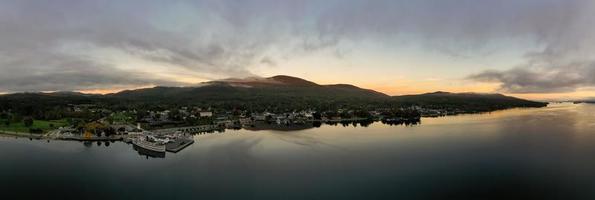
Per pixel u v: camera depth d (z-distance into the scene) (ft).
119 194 359.87
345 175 422.41
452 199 343.26
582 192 361.30
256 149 596.70
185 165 476.95
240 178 412.16
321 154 548.31
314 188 375.66
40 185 390.01
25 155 547.08
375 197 346.74
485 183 391.65
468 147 609.42
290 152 565.94
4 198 348.59
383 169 451.12
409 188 374.22
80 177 421.18
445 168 455.63
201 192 363.97
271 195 353.10
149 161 505.25
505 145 628.28
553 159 504.43
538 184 388.37
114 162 498.69
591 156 522.88
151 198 347.15
